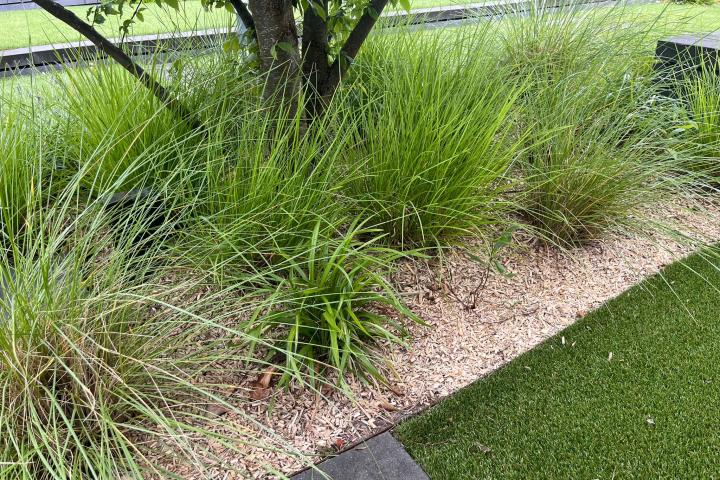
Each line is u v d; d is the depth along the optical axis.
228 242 1.87
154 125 2.47
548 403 1.85
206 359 1.70
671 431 1.72
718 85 3.18
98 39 2.38
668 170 2.79
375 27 3.35
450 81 2.67
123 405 1.62
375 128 2.46
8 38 6.25
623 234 2.73
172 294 1.88
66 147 2.40
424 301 2.27
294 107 2.58
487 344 2.11
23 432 1.48
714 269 2.51
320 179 2.24
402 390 1.90
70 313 1.59
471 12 4.57
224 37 3.24
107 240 1.82
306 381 1.88
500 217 2.62
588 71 3.07
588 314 2.27
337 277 1.96
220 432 1.69
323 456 1.66
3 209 2.03
